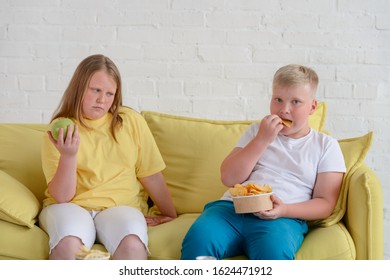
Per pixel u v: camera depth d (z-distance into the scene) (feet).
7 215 6.85
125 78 10.37
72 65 10.39
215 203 7.34
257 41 10.29
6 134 8.20
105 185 7.47
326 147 7.39
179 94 10.38
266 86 10.33
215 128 8.48
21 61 10.39
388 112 10.30
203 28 10.30
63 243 6.64
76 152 7.02
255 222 6.82
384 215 10.37
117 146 7.69
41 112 10.46
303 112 7.26
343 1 10.23
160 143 8.45
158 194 7.99
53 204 7.29
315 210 7.00
